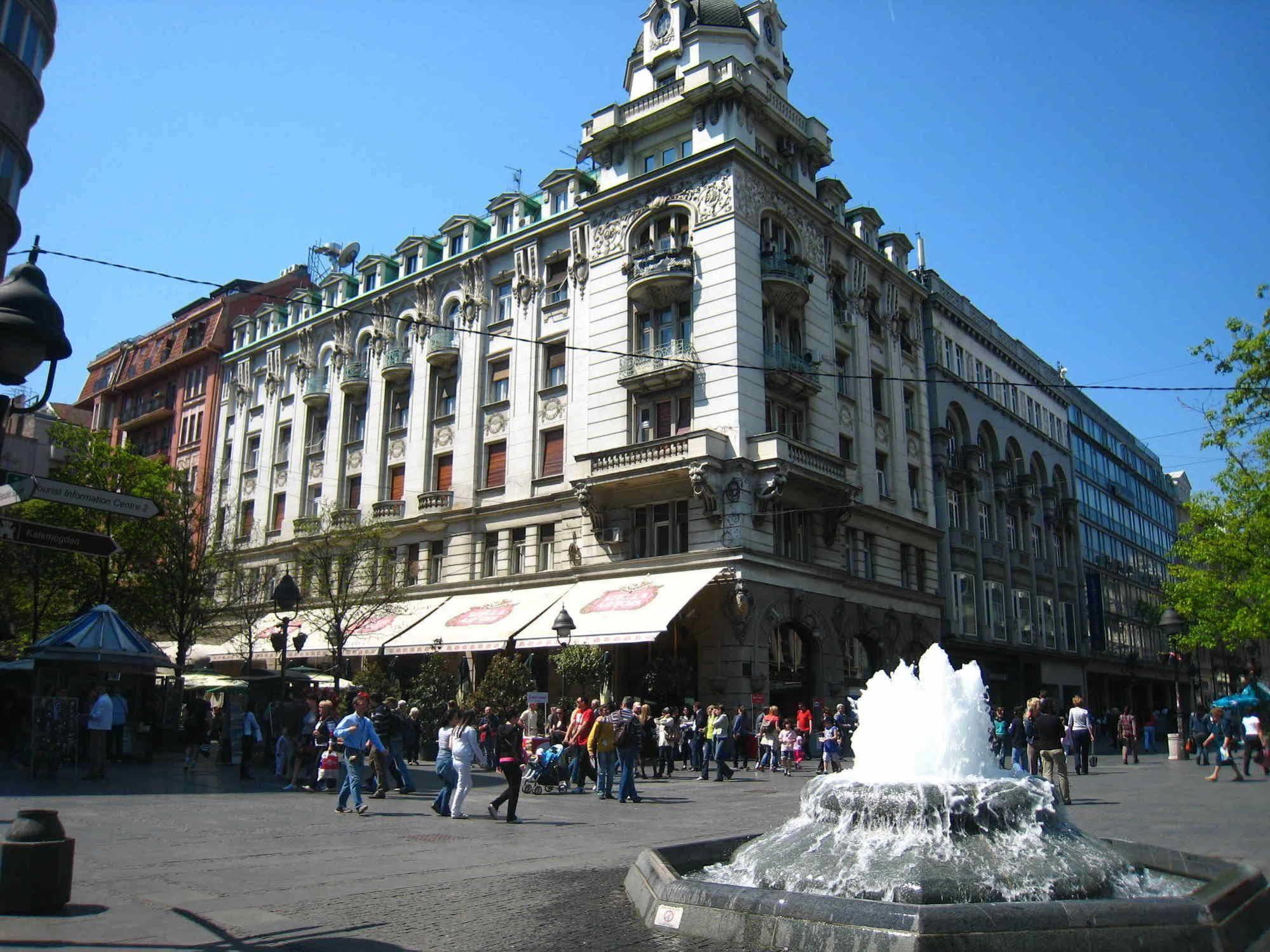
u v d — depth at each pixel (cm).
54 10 2891
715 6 3544
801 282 3203
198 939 632
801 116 3553
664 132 3381
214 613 3431
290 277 5484
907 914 571
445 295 3972
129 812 1391
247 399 4894
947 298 4538
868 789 784
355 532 3512
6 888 682
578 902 788
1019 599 4678
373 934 668
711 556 2859
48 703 1897
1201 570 3234
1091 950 567
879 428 3744
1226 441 2386
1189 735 3453
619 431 3197
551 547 3384
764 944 621
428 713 2802
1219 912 612
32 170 2858
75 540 686
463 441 3719
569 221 3541
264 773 2227
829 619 3177
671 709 2761
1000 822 762
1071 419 5975
